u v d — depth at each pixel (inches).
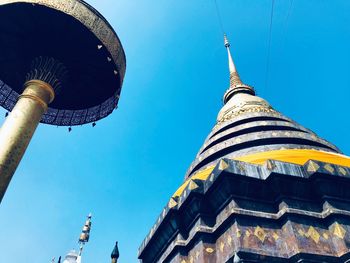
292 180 561.3
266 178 561.0
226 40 1512.1
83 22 602.2
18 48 669.9
